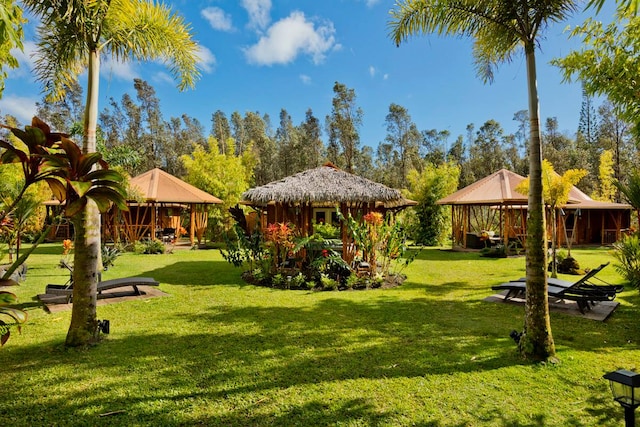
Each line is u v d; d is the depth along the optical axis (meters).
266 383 3.47
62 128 32.78
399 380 3.53
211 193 21.89
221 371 3.75
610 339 4.73
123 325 5.34
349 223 8.96
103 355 4.16
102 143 11.56
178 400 3.16
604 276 9.74
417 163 42.41
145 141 44.06
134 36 5.39
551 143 41.69
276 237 8.79
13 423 2.80
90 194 2.45
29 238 17.98
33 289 8.04
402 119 45.06
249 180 27.89
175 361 4.00
